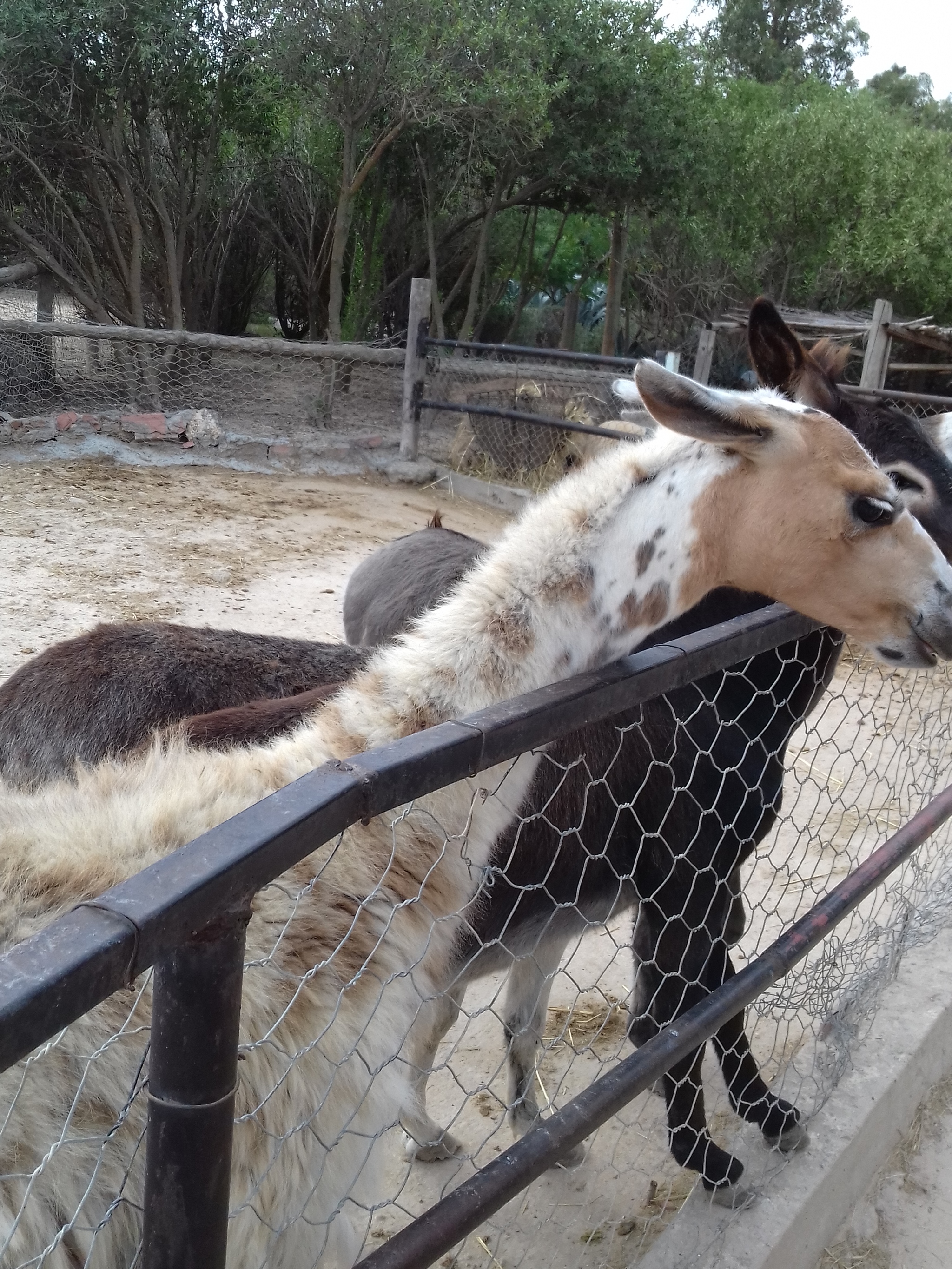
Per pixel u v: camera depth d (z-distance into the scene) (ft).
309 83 36.11
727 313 48.96
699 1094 7.84
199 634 10.37
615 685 4.89
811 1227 7.93
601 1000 10.93
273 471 33.65
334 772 3.64
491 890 7.25
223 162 41.75
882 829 14.56
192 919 2.86
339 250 39.81
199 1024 2.99
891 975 10.43
